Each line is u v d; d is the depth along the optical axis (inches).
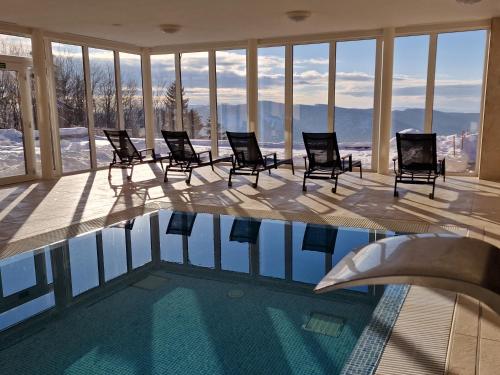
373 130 360.2
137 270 152.9
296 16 276.5
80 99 366.6
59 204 243.0
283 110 389.4
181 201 249.4
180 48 413.4
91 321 117.7
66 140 356.5
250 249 173.3
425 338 98.3
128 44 406.9
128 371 94.5
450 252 65.8
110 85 395.9
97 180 323.0
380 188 282.8
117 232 195.5
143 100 437.4
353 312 117.6
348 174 346.6
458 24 313.7
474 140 331.3
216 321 116.6
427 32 326.3
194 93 423.5
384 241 77.6
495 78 302.7
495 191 268.7
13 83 317.1
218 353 100.7
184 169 321.7
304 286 138.1
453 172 340.8
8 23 301.1
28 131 327.6
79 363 98.4
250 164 300.7
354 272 65.9
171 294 134.3
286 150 393.7
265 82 391.9
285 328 111.3
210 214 222.1
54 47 341.1
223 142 422.6
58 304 127.8
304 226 199.3
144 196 263.7
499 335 97.7
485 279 56.6
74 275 148.9
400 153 256.1
